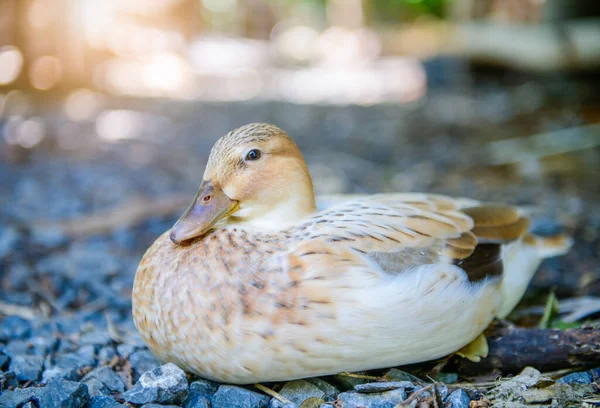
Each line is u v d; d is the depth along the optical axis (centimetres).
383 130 241
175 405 71
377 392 73
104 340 88
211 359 71
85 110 264
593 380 77
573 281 105
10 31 287
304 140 227
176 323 72
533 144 200
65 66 300
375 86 361
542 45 270
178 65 421
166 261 74
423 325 72
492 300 78
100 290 105
